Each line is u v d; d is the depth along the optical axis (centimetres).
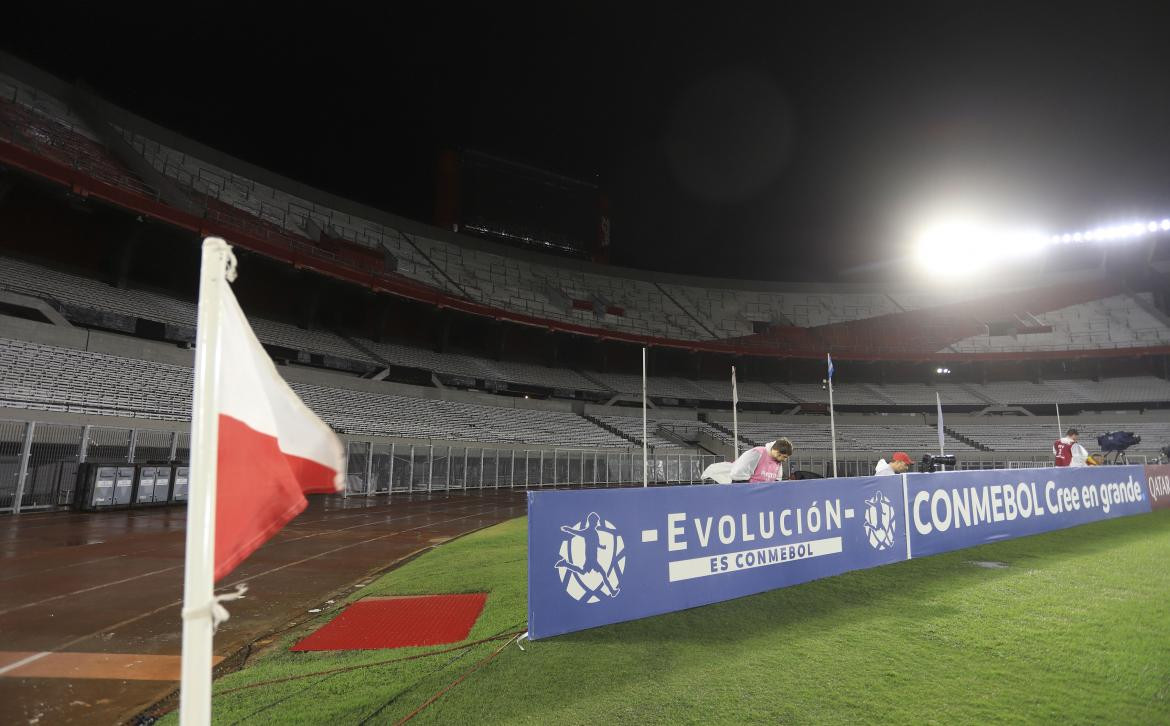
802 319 4838
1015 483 1018
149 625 568
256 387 236
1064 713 341
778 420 4334
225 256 223
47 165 2052
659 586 545
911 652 442
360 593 698
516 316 3559
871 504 766
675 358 4666
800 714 340
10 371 1650
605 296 4562
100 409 1711
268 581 782
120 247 2428
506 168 4703
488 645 473
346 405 2612
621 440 3588
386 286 3055
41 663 464
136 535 1130
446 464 2572
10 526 1239
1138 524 1177
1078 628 498
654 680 392
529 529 478
